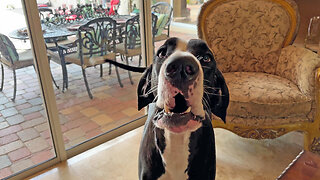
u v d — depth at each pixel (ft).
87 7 7.21
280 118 5.37
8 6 5.33
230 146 6.35
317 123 5.42
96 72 8.23
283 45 6.64
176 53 2.32
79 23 7.20
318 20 7.00
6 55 7.26
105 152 6.32
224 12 6.64
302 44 7.82
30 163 6.01
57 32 6.79
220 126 5.72
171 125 2.45
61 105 7.82
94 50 7.90
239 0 6.73
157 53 2.79
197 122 2.48
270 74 6.66
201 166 2.91
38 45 5.08
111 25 7.93
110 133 6.82
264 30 6.63
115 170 5.70
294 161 3.67
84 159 6.08
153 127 2.99
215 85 3.31
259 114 5.35
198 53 2.67
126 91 8.75
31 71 7.61
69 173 5.66
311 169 3.49
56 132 5.78
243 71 6.94
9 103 7.84
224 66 6.77
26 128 7.09
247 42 6.74
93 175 5.57
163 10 9.11
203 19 6.62
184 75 2.21
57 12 6.59
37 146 6.53
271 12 6.58
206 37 6.60
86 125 7.30
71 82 7.81
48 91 5.47
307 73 5.28
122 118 7.64
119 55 8.48
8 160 6.10
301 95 5.34
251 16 6.66
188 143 2.72
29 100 7.84
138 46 8.18
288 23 6.54
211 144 2.98
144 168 3.08
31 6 4.78
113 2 7.65
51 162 5.89
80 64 7.78
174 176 2.88
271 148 6.24
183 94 2.30
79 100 8.15
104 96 8.54
